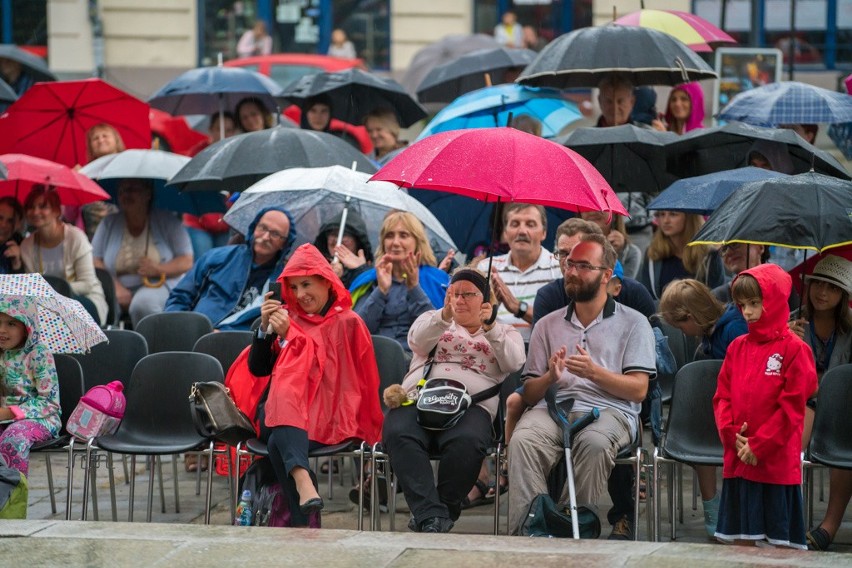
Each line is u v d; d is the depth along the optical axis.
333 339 22.08
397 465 20.95
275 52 63.41
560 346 21.88
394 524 22.39
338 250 26.48
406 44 62.94
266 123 38.38
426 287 25.42
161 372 23.94
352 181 27.36
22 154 34.59
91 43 62.53
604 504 25.11
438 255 27.78
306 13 63.38
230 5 63.19
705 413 22.05
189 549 17.55
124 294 33.47
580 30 31.22
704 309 22.94
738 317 22.30
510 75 39.78
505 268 25.59
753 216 20.97
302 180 27.33
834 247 22.22
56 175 31.59
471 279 21.84
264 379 22.45
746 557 16.73
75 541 17.92
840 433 21.31
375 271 25.84
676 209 25.88
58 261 31.47
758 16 60.28
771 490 19.27
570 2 61.81
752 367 19.50
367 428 22.16
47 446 23.02
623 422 21.33
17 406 23.31
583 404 21.56
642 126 32.12
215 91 38.75
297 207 28.62
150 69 62.66
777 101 31.55
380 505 24.84
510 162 20.19
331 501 25.39
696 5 60.44
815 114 31.22
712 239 21.27
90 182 32.28
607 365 21.61
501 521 23.64
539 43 62.31
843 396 21.33
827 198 21.00
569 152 20.77
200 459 26.44
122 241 33.53
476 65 40.12
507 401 22.39
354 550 17.42
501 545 17.59
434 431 21.38
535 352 22.03
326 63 56.59
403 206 27.22
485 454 21.23
